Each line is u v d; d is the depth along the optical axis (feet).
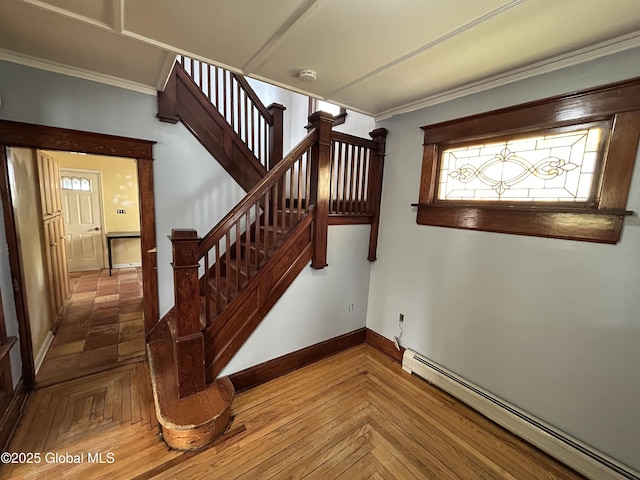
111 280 16.75
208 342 6.80
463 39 4.93
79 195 18.08
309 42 5.11
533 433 6.04
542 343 6.10
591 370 5.47
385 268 9.59
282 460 5.57
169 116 8.03
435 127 7.74
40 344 8.70
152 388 7.05
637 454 5.01
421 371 8.28
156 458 5.50
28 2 4.22
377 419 6.72
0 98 6.02
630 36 4.65
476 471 5.49
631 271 4.95
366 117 10.16
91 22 4.75
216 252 6.60
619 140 4.93
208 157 8.98
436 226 7.97
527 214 6.14
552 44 5.02
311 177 8.21
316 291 8.74
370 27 4.62
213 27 4.79
